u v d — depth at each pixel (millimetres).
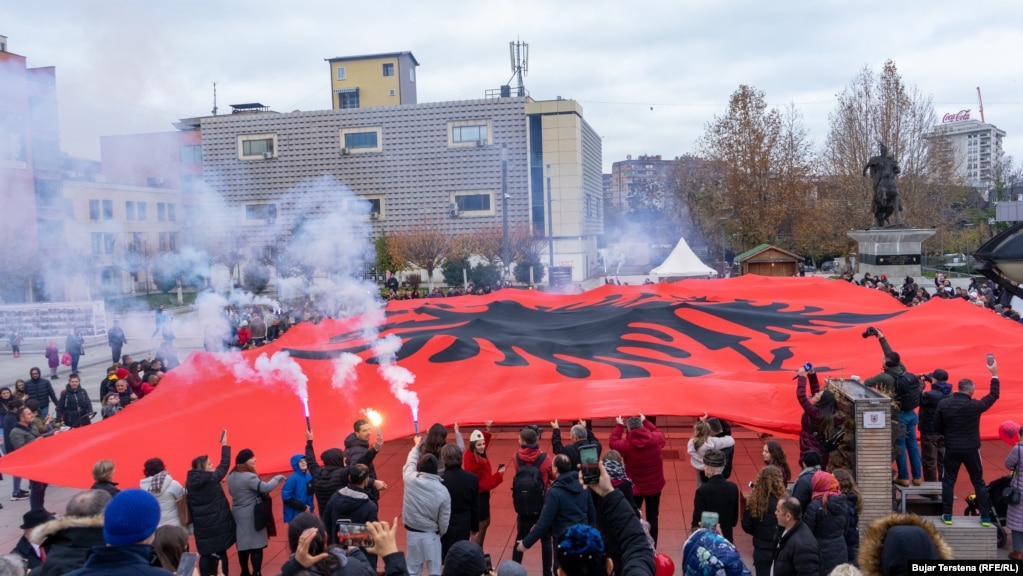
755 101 46500
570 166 53062
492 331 16391
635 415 9172
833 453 8469
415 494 7242
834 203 49625
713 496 7582
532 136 52719
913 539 4258
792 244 56625
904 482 9047
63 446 10391
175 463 9719
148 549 3820
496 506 10641
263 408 11453
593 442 8398
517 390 11195
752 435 13344
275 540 9906
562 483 6691
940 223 49781
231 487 8336
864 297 20062
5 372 26500
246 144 47094
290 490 8500
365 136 49969
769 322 16578
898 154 45250
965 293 28641
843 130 48281
